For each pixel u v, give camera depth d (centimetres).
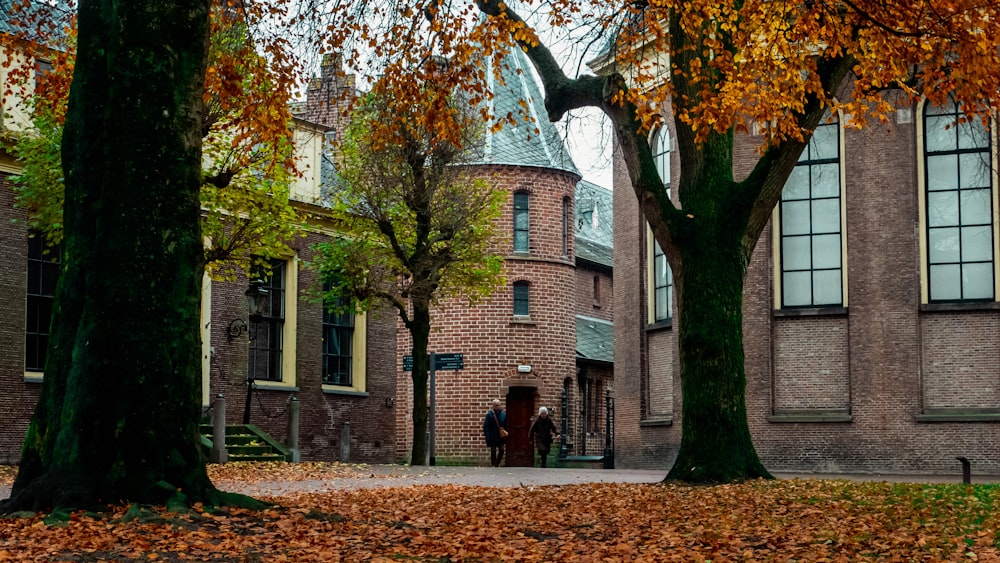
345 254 2997
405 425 4356
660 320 3272
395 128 1959
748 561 969
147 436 1115
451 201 2931
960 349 2859
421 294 2902
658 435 3203
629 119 1908
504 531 1141
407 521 1219
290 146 2520
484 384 4312
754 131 2992
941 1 1533
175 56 1145
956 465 2814
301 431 3234
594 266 5669
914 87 1784
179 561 881
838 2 1666
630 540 1100
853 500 1523
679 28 1853
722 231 1862
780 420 2956
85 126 1146
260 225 2545
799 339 2983
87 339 1118
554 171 4516
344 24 1828
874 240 2922
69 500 1084
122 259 1120
